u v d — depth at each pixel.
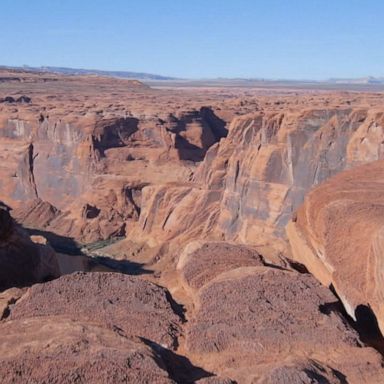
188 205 70.81
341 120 56.06
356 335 10.55
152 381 8.65
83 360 8.91
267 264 15.04
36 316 11.32
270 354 10.11
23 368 8.80
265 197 60.19
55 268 24.83
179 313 11.63
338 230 14.80
